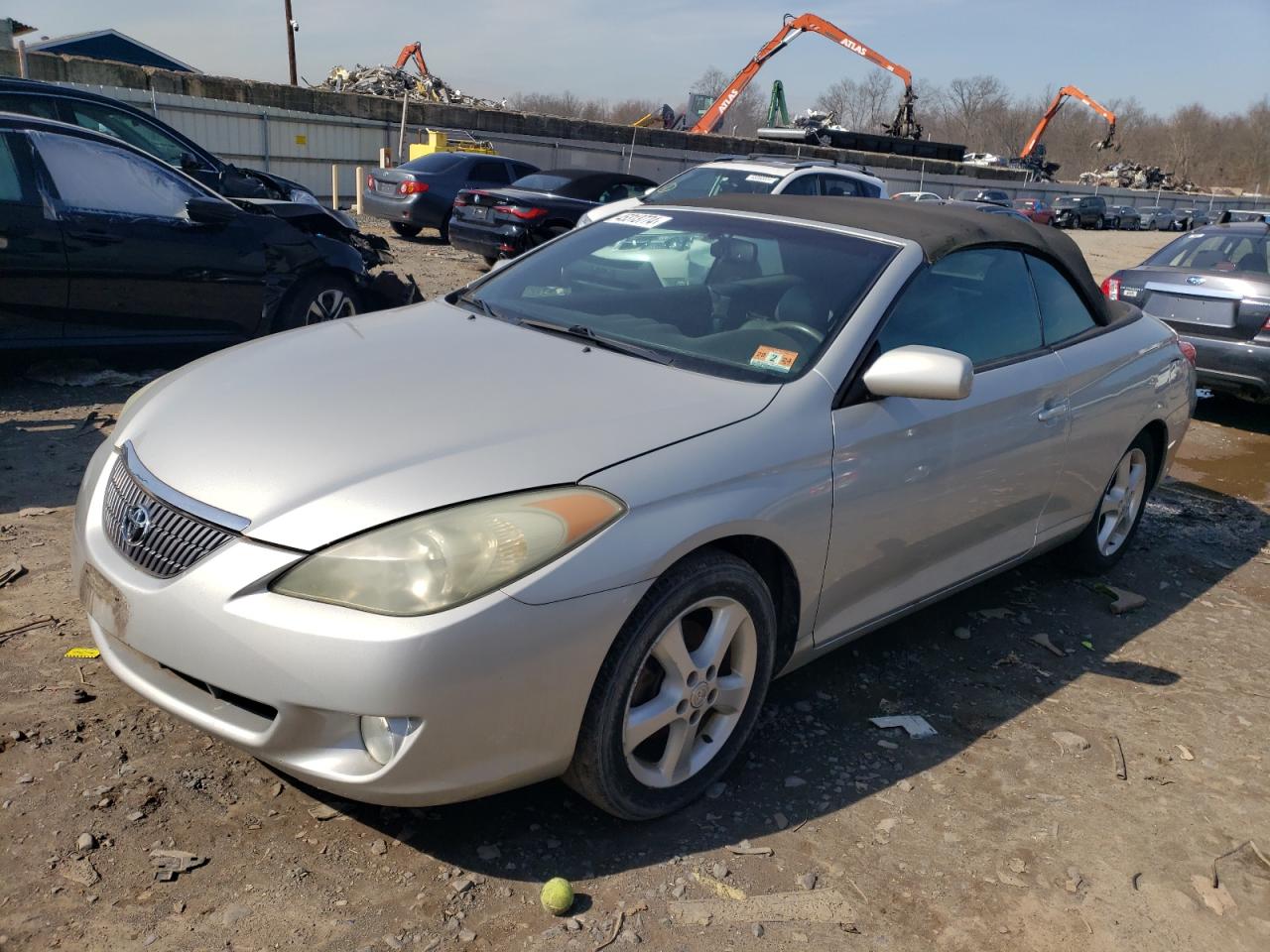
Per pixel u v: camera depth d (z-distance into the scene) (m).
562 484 2.32
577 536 2.26
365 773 2.17
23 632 3.19
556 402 2.64
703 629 2.66
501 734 2.21
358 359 2.95
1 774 2.51
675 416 2.63
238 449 2.45
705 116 44.78
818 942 2.30
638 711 2.50
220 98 23.78
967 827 2.79
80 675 2.99
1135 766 3.19
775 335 3.08
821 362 2.96
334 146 23.66
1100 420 4.08
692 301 3.30
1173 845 2.82
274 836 2.43
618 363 2.94
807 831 2.69
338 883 2.31
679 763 2.66
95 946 2.06
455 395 2.66
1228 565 5.14
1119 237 40.62
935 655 3.79
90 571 2.51
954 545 3.49
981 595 4.41
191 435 2.55
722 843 2.60
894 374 2.86
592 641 2.27
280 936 2.14
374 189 16.42
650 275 3.51
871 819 2.77
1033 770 3.10
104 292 5.89
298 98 25.16
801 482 2.73
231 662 2.17
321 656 2.10
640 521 2.36
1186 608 4.54
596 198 13.28
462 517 2.21
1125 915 2.52
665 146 34.78
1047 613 4.30
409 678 2.08
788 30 44.00
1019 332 3.75
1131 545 5.12
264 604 2.16
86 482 2.77
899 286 3.21
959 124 107.69
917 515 3.19
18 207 5.49
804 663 3.09
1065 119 107.44
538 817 2.62
